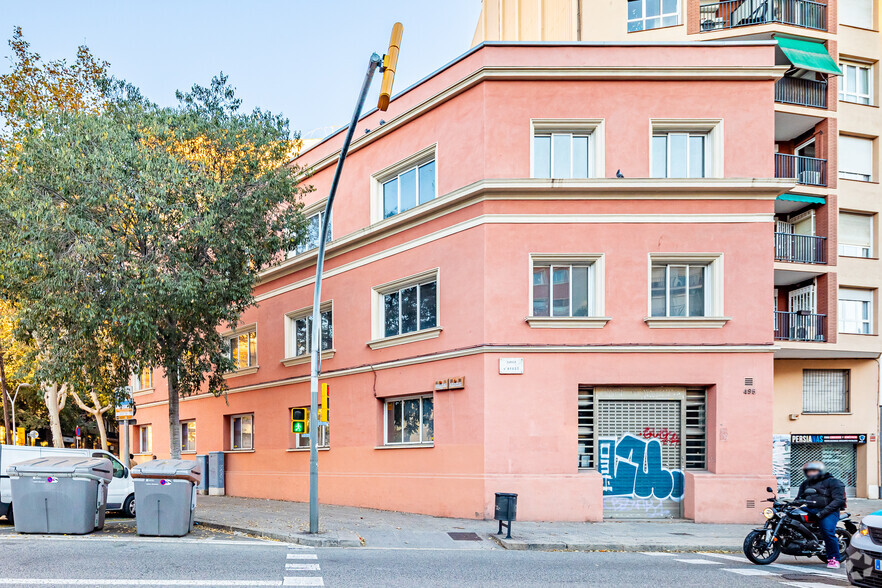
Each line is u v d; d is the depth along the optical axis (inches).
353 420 717.9
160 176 572.1
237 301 668.7
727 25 911.0
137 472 471.2
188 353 686.5
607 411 597.3
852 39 899.4
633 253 600.1
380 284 702.5
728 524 563.2
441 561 393.4
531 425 581.6
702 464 594.9
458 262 621.6
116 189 553.3
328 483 737.6
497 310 592.7
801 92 861.8
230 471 900.6
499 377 585.9
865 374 860.0
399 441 677.9
